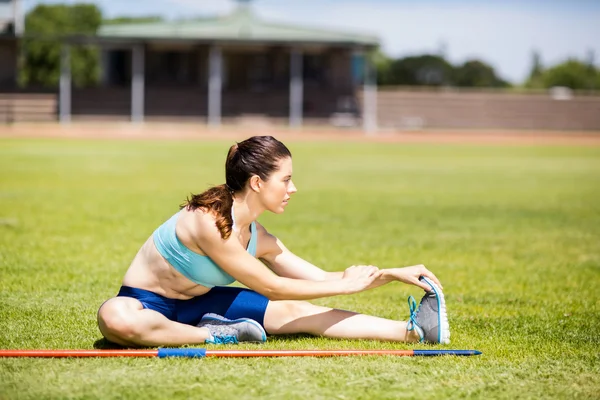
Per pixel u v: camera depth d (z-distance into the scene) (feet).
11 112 126.41
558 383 11.76
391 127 139.54
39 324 14.79
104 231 27.27
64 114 124.16
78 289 18.12
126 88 132.98
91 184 45.21
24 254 22.52
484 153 88.12
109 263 21.52
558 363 12.82
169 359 12.43
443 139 115.75
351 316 14.28
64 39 123.65
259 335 13.64
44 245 24.13
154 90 132.87
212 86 126.31
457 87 209.77
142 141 95.50
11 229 27.14
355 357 12.82
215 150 81.56
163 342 13.12
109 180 47.96
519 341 14.29
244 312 14.06
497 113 148.97
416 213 35.32
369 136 116.26
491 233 29.32
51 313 15.69
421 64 207.82
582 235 29.19
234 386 11.22
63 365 12.07
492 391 11.32
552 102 150.71
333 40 129.80
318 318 14.19
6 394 10.80
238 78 142.51
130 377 11.53
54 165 58.13
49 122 126.21
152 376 11.59
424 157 79.46
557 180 55.52
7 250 23.08
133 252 23.36
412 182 52.13
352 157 77.46
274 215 33.47
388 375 11.89
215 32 136.36
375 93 147.02
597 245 26.84
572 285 20.10
